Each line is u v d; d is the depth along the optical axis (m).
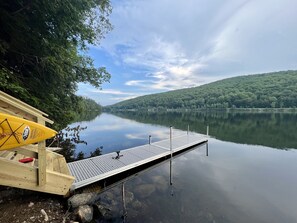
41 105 6.09
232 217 4.10
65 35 6.33
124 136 16.52
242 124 23.69
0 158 2.87
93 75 10.64
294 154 9.86
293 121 26.08
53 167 4.55
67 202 3.86
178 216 4.11
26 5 4.87
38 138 3.14
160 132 18.80
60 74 6.86
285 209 4.49
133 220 3.92
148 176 6.71
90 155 9.85
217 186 5.81
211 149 11.00
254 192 5.41
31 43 5.54
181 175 6.82
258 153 10.10
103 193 5.25
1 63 4.91
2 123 2.51
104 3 7.81
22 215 3.19
